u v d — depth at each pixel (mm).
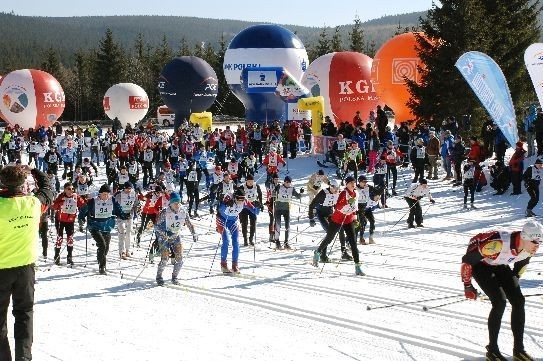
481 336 7188
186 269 11820
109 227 11695
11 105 38906
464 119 25703
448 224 16203
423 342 6977
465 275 6414
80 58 81812
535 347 6781
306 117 32938
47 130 35188
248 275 11125
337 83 31000
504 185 19375
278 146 27062
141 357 6418
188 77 40000
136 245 14766
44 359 6344
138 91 46094
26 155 33500
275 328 7594
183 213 10414
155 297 9500
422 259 12406
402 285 10086
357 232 13195
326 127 28594
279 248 13805
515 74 30953
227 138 28438
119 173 19641
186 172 20438
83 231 16547
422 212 17344
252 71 33219
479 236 6324
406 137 24734
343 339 7105
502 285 6363
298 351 6648
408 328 7539
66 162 25375
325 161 26312
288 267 11805
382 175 18562
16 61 137000
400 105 29906
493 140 22703
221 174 18281
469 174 17734
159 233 10453
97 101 76500
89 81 79625
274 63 35000
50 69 86500
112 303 9094
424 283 10203
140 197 14820
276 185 14211
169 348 6742
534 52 18266
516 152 18844
